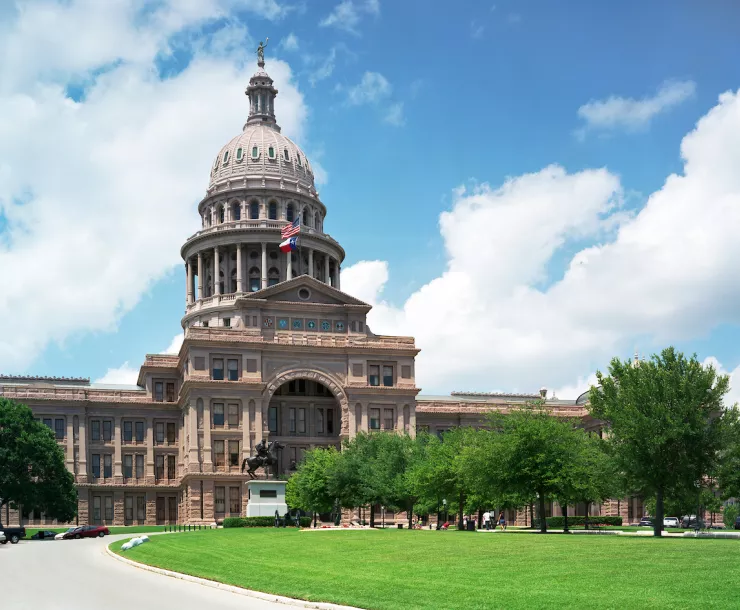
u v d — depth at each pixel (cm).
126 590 3669
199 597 3406
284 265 17175
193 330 12888
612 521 12138
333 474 10094
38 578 4297
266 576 3991
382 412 13400
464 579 3666
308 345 13238
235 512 12494
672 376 6862
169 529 10638
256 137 18462
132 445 14012
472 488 8650
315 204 18138
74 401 13700
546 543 5300
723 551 4428
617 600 2911
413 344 13750
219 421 12706
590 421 13812
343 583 3619
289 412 13688
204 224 18062
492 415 8488
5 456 10431
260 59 19912
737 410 6894
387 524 12450
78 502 13512
